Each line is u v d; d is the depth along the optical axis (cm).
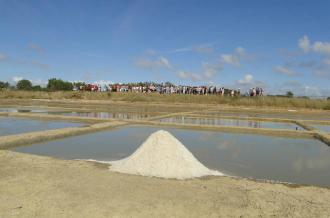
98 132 1291
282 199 532
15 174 620
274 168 792
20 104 3014
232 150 995
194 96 3578
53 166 684
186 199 514
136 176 627
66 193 523
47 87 5494
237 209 484
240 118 1906
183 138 1195
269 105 3238
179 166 675
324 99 3319
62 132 1169
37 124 1502
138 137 1180
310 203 519
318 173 757
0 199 494
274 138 1238
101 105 2978
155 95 3744
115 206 476
